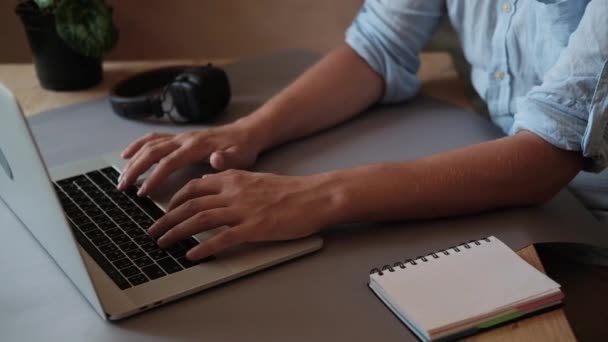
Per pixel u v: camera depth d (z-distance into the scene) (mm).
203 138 1022
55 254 795
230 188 882
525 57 1071
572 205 934
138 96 1242
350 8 1749
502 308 703
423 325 683
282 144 1091
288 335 706
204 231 851
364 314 728
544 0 955
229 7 1766
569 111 865
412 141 1085
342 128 1139
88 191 965
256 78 1316
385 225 878
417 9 1174
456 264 771
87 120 1177
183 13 1771
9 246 865
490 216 892
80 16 1217
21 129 638
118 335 715
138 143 1036
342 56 1188
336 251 832
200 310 744
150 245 839
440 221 884
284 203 854
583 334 917
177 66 1284
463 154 902
